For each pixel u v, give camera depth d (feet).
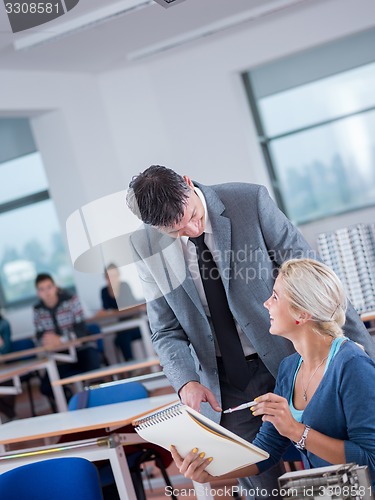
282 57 28.14
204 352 8.74
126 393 12.53
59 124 27.50
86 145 27.86
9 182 33.09
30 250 33.14
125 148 28.94
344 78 30.27
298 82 30.71
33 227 33.01
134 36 24.97
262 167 30.17
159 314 8.93
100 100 28.68
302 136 30.94
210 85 28.81
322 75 30.45
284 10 26.81
